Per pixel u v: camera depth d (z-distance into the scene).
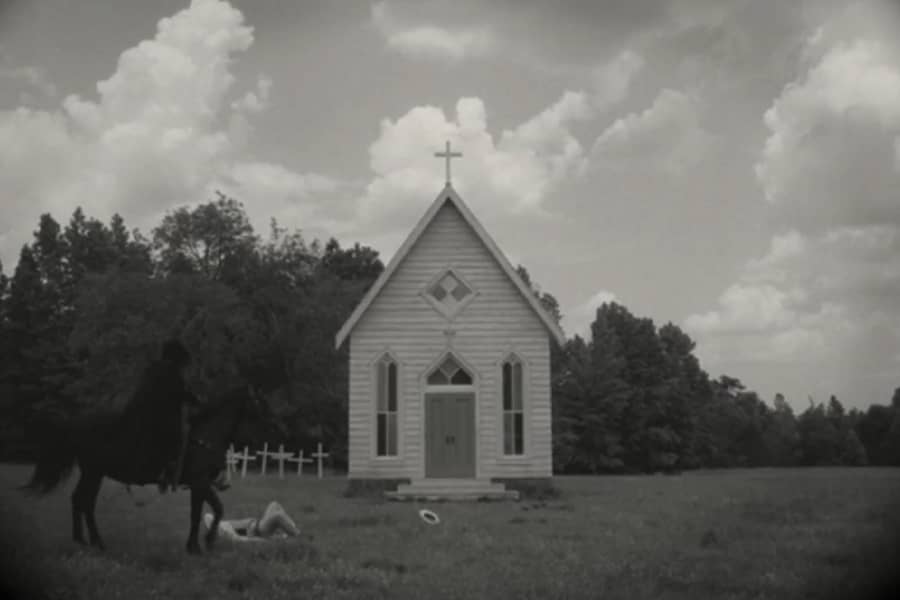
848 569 11.96
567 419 71.69
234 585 10.95
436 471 28.28
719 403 82.06
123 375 52.22
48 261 71.69
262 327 63.19
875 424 62.84
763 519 18.16
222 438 13.58
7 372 64.62
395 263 28.81
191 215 70.94
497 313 28.92
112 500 21.95
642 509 21.83
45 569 11.34
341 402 65.19
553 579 11.66
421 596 10.67
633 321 80.06
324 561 12.77
